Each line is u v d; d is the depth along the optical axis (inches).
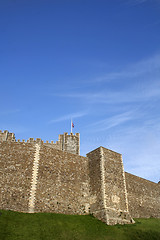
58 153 1390.3
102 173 1362.0
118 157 1518.2
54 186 1274.6
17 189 1173.1
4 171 1209.4
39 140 2247.8
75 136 2407.7
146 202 1700.3
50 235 954.1
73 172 1389.0
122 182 1438.2
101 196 1300.4
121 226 1210.6
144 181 1808.6
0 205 1111.6
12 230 927.0
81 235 1020.5
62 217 1167.6
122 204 1352.1
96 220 1222.9
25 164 1252.5
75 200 1307.8
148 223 1389.0
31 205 1154.0
